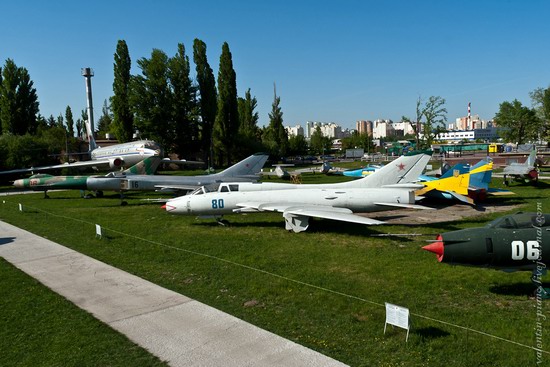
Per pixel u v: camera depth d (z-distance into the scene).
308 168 74.81
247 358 7.20
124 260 13.93
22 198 35.34
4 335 8.44
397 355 7.11
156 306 9.78
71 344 7.93
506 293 10.08
